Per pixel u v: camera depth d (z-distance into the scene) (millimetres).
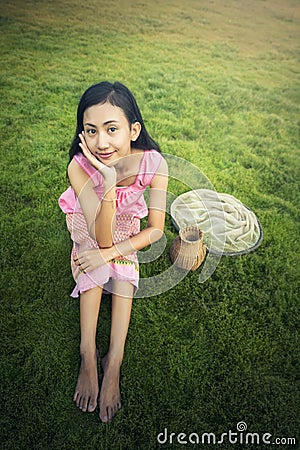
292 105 3197
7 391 1598
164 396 1620
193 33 3945
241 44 3861
